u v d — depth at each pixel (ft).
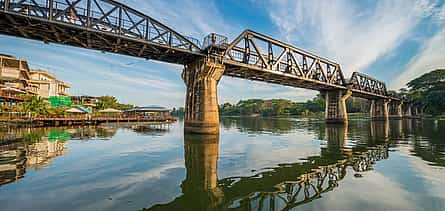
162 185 35.63
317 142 88.58
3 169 43.42
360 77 247.29
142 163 51.16
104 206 27.17
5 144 73.10
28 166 46.06
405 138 97.55
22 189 32.63
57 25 78.02
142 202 28.71
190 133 114.01
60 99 235.81
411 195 30.78
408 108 404.16
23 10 72.90
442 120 254.88
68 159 53.72
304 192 32.63
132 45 97.40
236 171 44.65
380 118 305.73
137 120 231.30
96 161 52.47
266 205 28.14
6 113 144.05
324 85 187.01
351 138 101.19
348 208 26.76
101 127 162.40
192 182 37.42
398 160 53.16
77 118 176.14
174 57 114.11
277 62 141.08
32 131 116.98
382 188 33.81
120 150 68.39
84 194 31.07
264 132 135.95
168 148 73.87
